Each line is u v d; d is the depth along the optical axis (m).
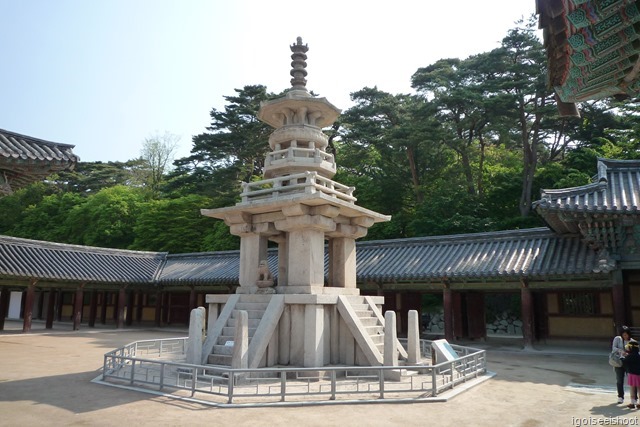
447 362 10.81
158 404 9.27
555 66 6.80
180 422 7.96
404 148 42.44
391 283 26.45
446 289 24.03
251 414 8.55
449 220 37.38
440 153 45.03
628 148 37.75
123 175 74.81
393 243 28.45
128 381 11.49
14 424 7.82
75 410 8.78
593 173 38.44
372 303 14.66
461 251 25.17
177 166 52.88
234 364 11.10
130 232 55.69
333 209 13.31
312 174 13.48
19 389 10.85
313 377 11.88
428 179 45.25
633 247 18.91
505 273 21.52
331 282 14.95
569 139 45.56
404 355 14.09
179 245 48.03
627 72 5.93
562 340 23.33
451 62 45.50
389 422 8.13
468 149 43.94
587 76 6.20
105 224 55.44
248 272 14.38
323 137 15.60
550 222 21.23
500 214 42.03
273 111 15.95
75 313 31.02
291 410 8.89
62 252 32.56
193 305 34.38
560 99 7.39
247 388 10.59
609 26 5.09
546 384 12.55
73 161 12.70
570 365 16.91
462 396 10.43
